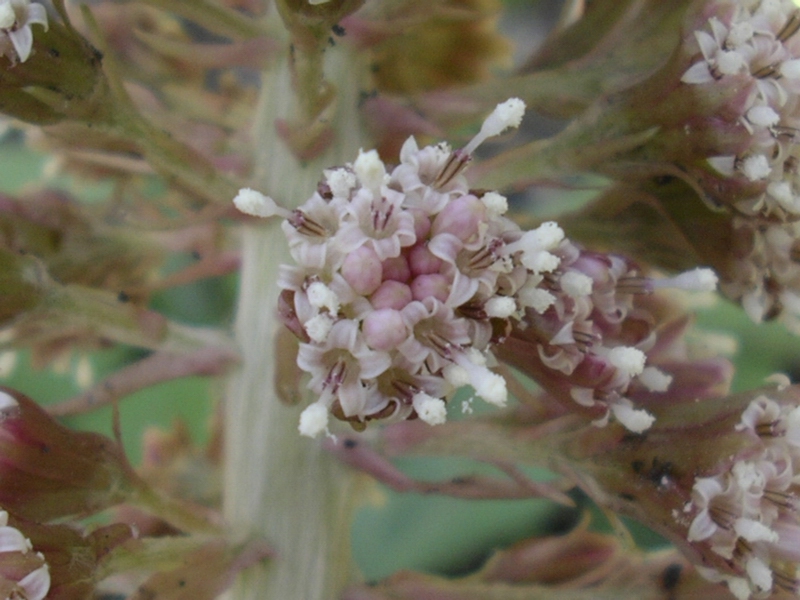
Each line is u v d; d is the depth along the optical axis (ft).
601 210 0.29
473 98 0.29
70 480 0.25
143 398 0.46
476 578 0.30
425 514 0.47
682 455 0.25
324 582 0.28
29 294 0.27
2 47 0.25
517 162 0.27
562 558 0.30
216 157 0.29
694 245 0.27
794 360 0.48
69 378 0.46
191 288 0.48
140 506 0.26
